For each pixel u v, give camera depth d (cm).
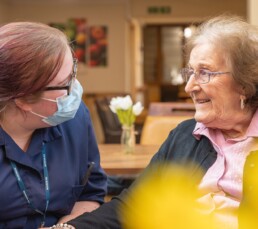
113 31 871
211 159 142
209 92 134
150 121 272
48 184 134
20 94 118
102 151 244
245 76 131
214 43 134
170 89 1179
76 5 863
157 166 152
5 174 127
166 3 902
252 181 127
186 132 152
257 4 400
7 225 131
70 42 131
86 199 156
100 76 882
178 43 1163
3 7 830
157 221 147
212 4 896
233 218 134
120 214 142
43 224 135
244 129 140
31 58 117
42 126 130
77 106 130
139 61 1101
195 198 143
